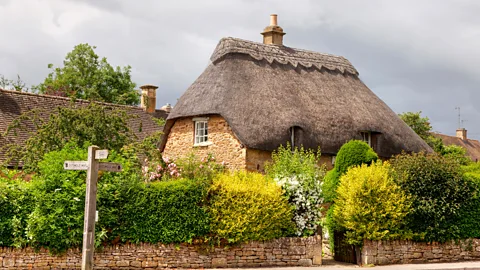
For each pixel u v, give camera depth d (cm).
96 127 2239
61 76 4969
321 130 2559
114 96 4934
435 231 1919
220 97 2538
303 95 2670
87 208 1412
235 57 2705
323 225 1908
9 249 1631
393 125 2792
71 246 1647
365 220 1830
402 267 1753
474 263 1886
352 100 2805
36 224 1617
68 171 1658
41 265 1636
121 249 1670
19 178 1856
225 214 1736
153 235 1689
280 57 2836
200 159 2569
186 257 1711
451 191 1930
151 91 3681
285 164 1995
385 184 1850
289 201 1858
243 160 2422
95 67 5081
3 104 2856
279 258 1791
